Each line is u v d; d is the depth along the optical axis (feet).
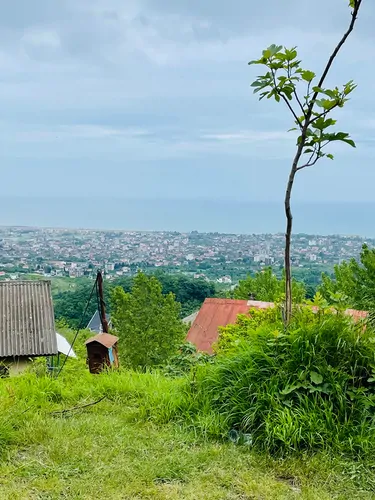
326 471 10.63
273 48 12.42
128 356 73.05
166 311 75.61
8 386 16.39
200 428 12.69
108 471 10.72
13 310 58.29
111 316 79.15
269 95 12.96
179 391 14.61
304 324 13.37
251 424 12.15
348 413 11.90
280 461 11.10
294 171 13.29
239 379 13.04
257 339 13.75
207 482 10.43
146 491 9.98
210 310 52.95
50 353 53.42
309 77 12.51
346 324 13.09
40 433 12.56
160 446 11.98
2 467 10.87
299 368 12.49
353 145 12.64
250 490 10.09
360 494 9.95
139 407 14.70
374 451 10.99
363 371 12.46
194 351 23.03
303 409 11.85
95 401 15.76
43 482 10.28
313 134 12.61
